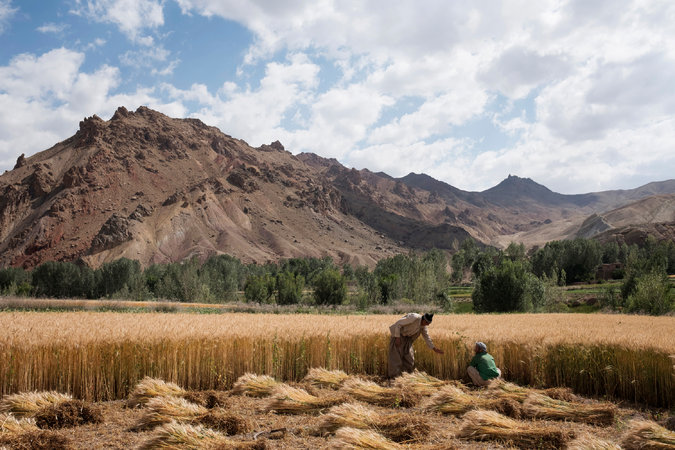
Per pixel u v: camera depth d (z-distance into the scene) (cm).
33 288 10600
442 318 2362
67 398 924
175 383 1164
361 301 6506
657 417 1027
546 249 12431
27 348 1012
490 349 1421
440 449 665
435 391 1102
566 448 735
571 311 6338
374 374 1445
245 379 1156
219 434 736
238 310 5784
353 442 668
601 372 1251
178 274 8350
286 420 905
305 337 1390
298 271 16512
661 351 1152
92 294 10825
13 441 686
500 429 779
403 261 10394
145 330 1238
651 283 5016
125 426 862
